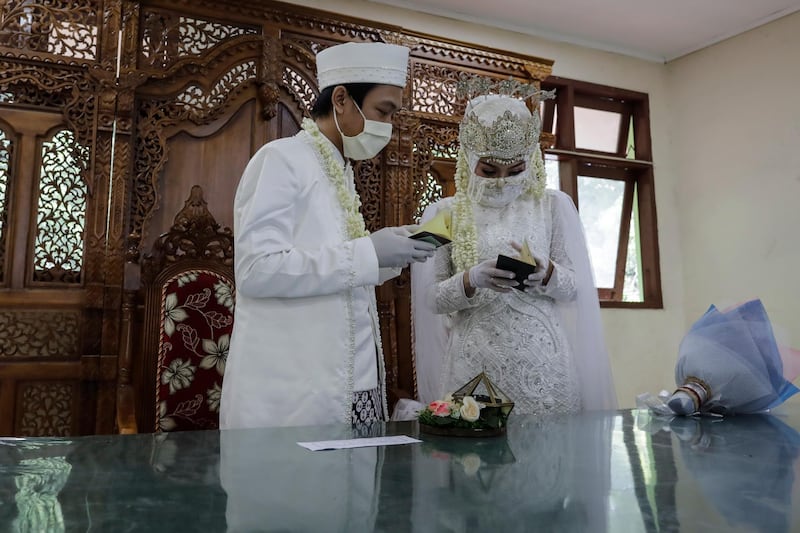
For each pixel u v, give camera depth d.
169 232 2.47
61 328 2.33
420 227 1.37
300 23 2.79
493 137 1.57
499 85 1.75
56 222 2.39
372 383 1.36
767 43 3.87
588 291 1.73
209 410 2.07
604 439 0.96
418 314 1.90
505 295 1.62
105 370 2.33
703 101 4.25
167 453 0.83
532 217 1.70
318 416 1.26
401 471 0.73
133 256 2.38
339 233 1.38
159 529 0.50
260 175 1.31
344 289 1.25
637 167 4.33
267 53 2.69
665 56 4.46
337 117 1.42
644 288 4.28
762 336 1.23
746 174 3.94
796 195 3.66
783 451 0.87
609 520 0.53
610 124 4.39
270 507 0.57
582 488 0.65
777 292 3.72
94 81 2.45
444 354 1.80
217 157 2.61
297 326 1.30
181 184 2.55
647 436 1.00
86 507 0.56
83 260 2.38
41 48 2.43
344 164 1.52
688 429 1.07
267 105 2.66
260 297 1.27
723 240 4.06
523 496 0.61
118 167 2.43
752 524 0.52
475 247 1.65
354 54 1.37
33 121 2.39
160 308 2.39
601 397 1.70
